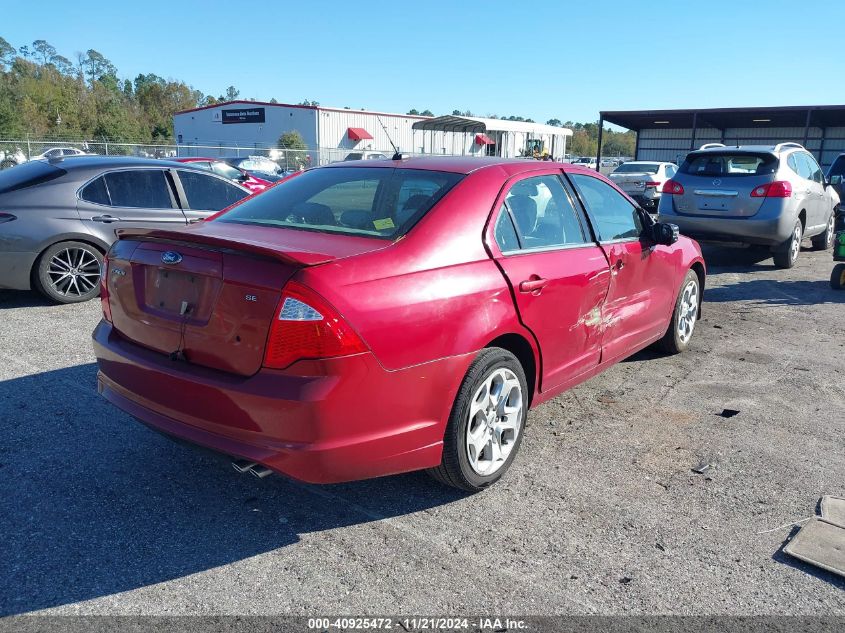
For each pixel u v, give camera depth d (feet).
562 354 13.05
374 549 9.91
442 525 10.57
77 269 22.90
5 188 22.17
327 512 10.87
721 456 13.10
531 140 139.23
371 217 11.18
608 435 13.98
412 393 9.86
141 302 10.62
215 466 12.18
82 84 294.25
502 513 10.94
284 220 11.80
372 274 9.59
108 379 11.33
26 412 14.10
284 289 8.94
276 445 9.08
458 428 10.60
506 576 9.34
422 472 12.29
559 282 12.43
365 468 9.64
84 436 13.12
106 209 23.20
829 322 23.30
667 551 10.00
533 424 14.49
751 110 100.48
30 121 200.23
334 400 9.00
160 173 24.50
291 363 8.95
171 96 356.59
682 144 122.72
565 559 9.76
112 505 10.83
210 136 196.13
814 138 111.75
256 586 9.02
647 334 16.80
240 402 9.14
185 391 9.73
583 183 14.53
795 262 35.42
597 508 11.14
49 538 9.90
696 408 15.51
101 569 9.26
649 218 16.46
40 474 11.68
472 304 10.59
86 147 112.27
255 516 10.68
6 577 9.02
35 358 17.38
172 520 10.49
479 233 11.27
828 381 17.39
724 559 9.84
